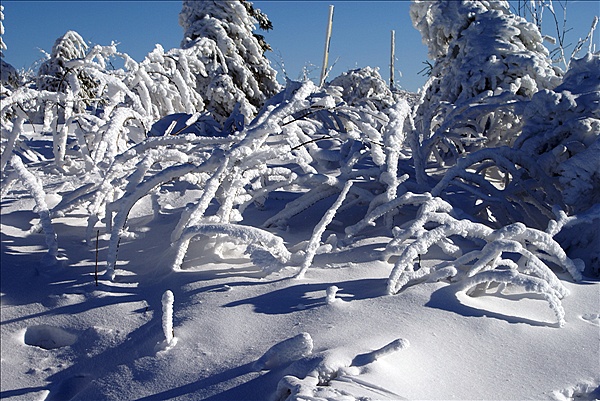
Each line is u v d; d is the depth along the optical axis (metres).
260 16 15.27
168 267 3.44
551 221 3.48
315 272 3.31
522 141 4.45
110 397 2.49
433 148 5.89
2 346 2.94
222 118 12.83
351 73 12.35
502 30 6.92
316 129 5.60
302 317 2.81
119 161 3.95
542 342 2.65
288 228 4.00
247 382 2.38
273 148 3.84
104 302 3.18
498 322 2.77
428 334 2.64
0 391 2.68
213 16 13.72
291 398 2.10
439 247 3.61
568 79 4.65
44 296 3.26
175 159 3.88
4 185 3.85
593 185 3.88
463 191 4.72
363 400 2.08
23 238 3.84
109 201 4.12
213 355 2.63
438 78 7.89
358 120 4.41
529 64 6.55
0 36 14.45
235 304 2.98
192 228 3.37
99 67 5.90
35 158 5.80
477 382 2.38
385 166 4.05
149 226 4.08
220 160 3.73
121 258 3.67
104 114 5.39
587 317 2.91
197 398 2.36
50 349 2.95
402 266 3.03
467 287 3.00
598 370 2.46
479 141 5.84
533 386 2.37
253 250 3.30
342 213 4.27
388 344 2.39
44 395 2.64
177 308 3.01
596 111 4.19
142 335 2.88
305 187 4.90
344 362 2.35
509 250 3.04
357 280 3.20
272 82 14.09
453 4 7.53
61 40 16.84
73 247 3.78
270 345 2.62
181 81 7.82
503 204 4.06
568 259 3.31
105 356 2.80
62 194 4.51
